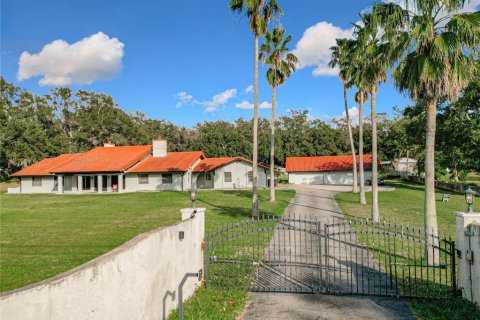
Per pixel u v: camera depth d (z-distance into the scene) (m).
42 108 64.50
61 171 39.31
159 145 43.94
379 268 9.60
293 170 51.38
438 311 6.75
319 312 6.92
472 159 34.00
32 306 3.40
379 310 6.95
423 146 45.88
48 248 12.50
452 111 32.84
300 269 9.62
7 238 14.27
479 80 26.69
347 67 29.72
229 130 74.81
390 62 10.75
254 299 7.67
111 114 69.44
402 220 17.94
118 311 4.76
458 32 9.19
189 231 8.00
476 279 6.92
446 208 23.00
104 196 34.34
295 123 77.44
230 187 42.62
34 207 25.70
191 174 41.25
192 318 6.55
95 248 12.46
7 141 55.03
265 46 25.72
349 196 30.44
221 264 10.11
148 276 5.79
